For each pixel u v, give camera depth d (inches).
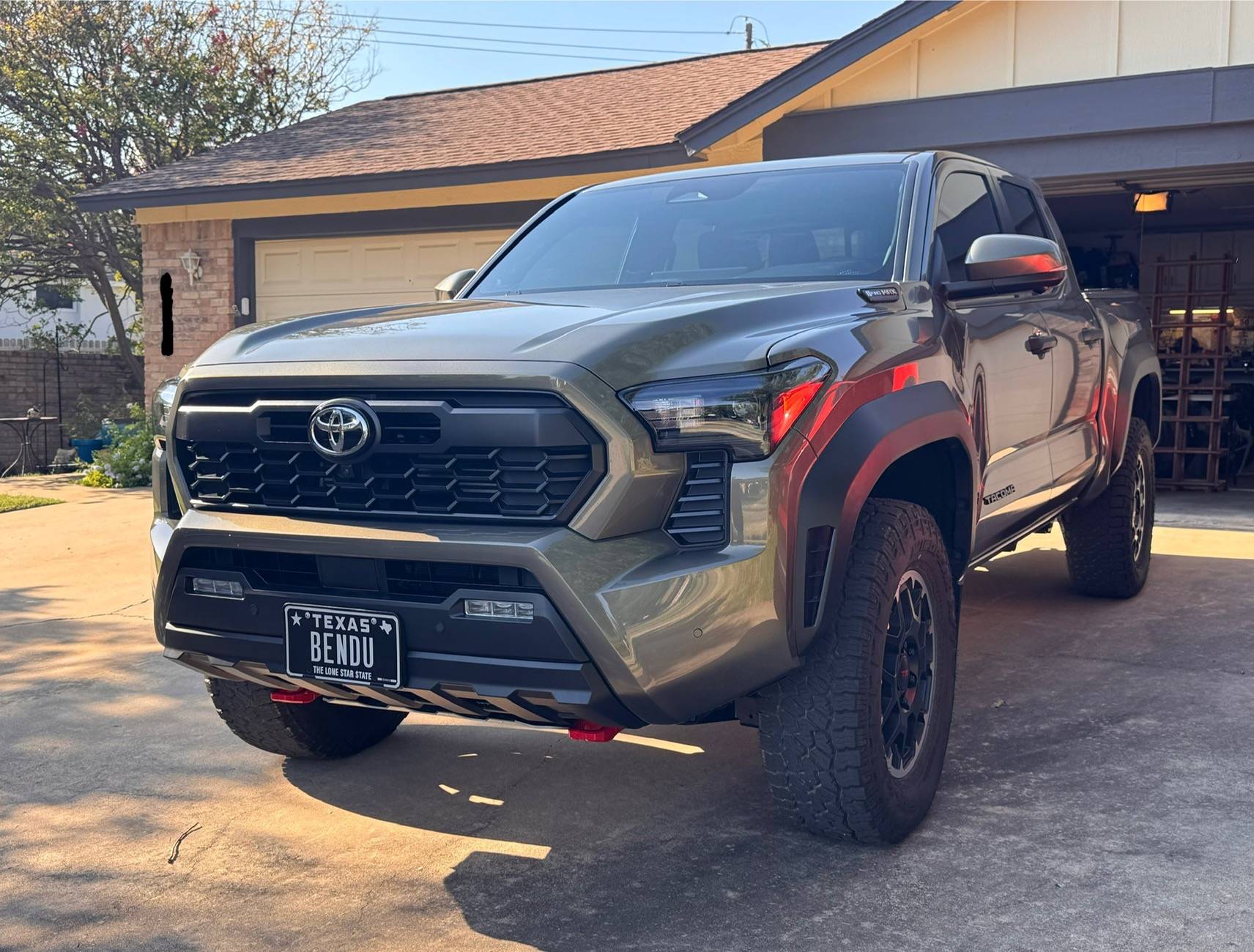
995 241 140.4
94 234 806.5
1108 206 459.5
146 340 544.1
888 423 115.6
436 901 112.3
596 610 98.7
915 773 125.3
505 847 124.9
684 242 155.9
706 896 111.3
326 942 104.7
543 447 100.7
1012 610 225.5
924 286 139.1
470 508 104.3
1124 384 209.9
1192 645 195.9
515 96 588.7
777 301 118.6
